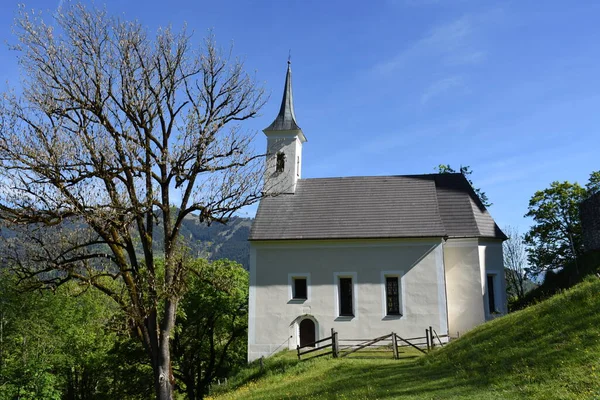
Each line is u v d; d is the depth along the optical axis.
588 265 29.84
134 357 36.53
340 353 26.17
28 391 23.50
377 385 15.88
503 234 32.94
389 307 30.61
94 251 18.52
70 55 16.86
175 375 38.78
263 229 32.69
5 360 29.50
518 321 17.70
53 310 32.66
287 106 37.81
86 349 35.69
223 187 17.72
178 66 18.53
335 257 31.38
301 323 30.97
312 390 17.14
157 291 16.97
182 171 17.45
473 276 31.48
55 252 17.34
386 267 30.78
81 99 16.78
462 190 34.81
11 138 15.52
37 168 15.19
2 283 29.28
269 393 18.69
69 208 15.49
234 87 19.30
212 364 39.94
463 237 32.12
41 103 16.20
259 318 31.02
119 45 17.41
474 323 30.78
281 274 31.55
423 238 30.67
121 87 17.28
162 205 17.47
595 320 14.40
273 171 36.03
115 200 16.52
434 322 29.50
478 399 11.88
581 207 32.94
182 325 37.00
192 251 21.25
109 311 34.78
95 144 16.25
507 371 13.60
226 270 37.94
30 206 15.55
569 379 11.57
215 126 18.17
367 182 35.69
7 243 16.83
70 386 38.28
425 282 30.17
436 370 16.58
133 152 16.66
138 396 39.22
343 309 30.95
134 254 17.42
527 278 47.69
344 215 33.03
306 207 34.16
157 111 17.83
